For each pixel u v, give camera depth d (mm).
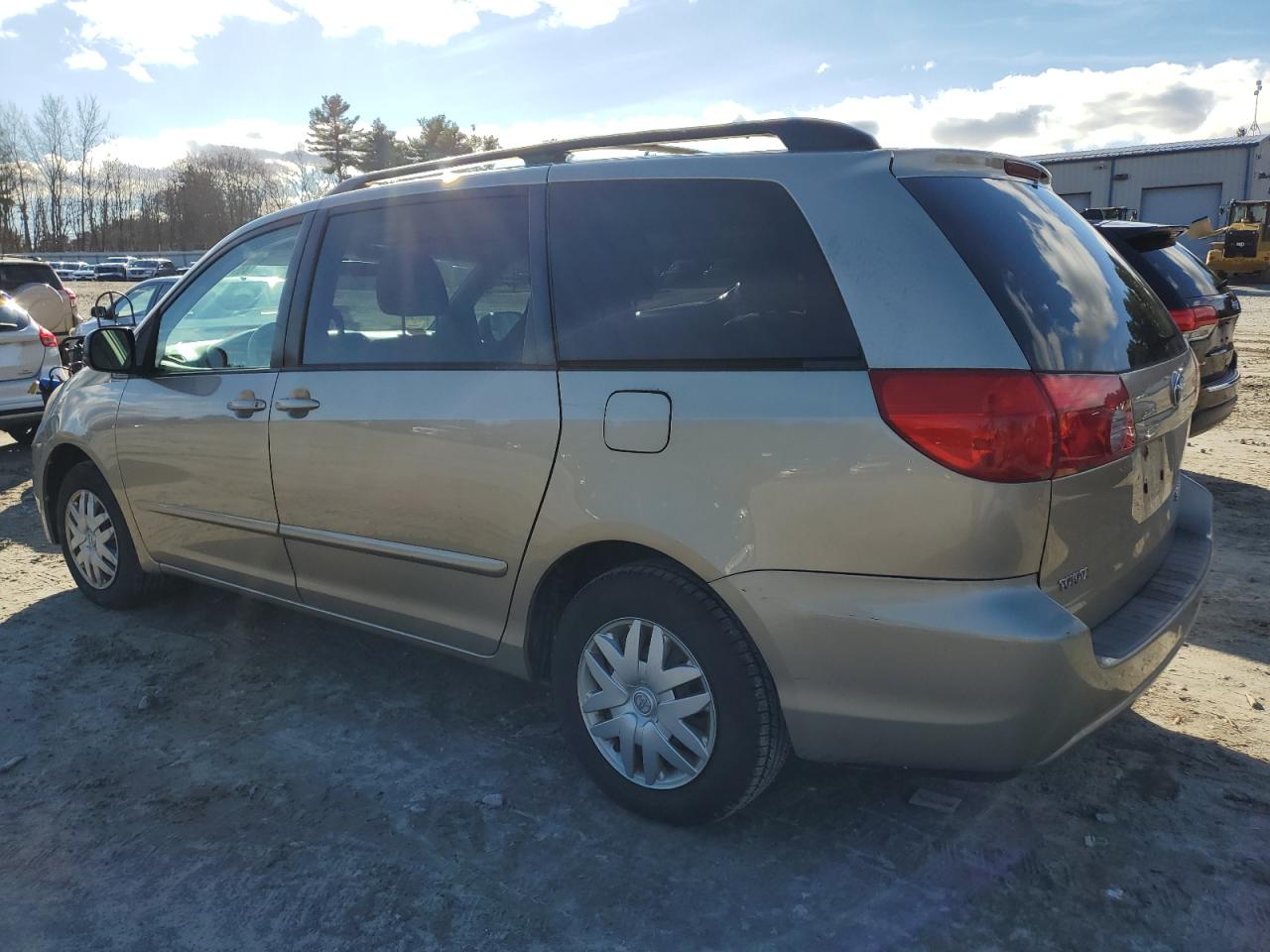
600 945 2330
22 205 84688
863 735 2375
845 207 2418
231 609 4586
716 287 2543
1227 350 6602
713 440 2449
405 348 3164
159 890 2553
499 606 2988
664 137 2834
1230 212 32062
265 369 3559
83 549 4570
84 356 4000
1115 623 2539
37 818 2879
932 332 2238
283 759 3205
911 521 2219
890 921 2387
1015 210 2582
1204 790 2930
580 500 2688
